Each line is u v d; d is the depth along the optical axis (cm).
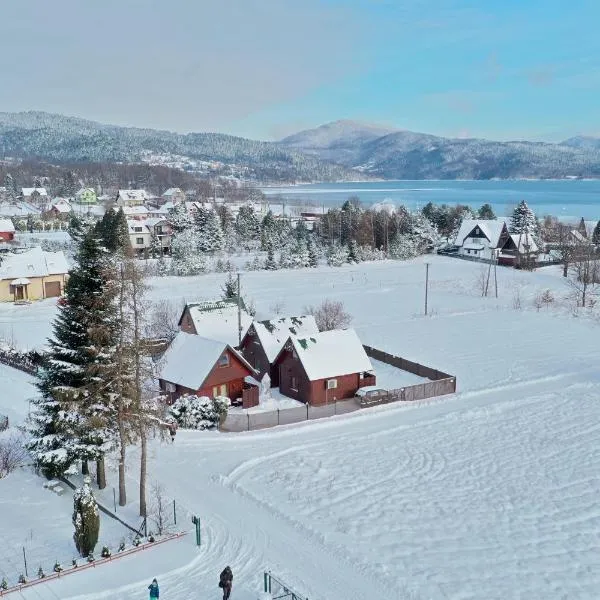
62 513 3198
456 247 14638
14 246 12681
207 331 6006
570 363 6050
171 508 3222
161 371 4900
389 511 3262
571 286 9688
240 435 4238
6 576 2633
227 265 12150
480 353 6391
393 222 15125
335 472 3706
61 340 3262
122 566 2712
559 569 2780
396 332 7206
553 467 3834
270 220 15375
